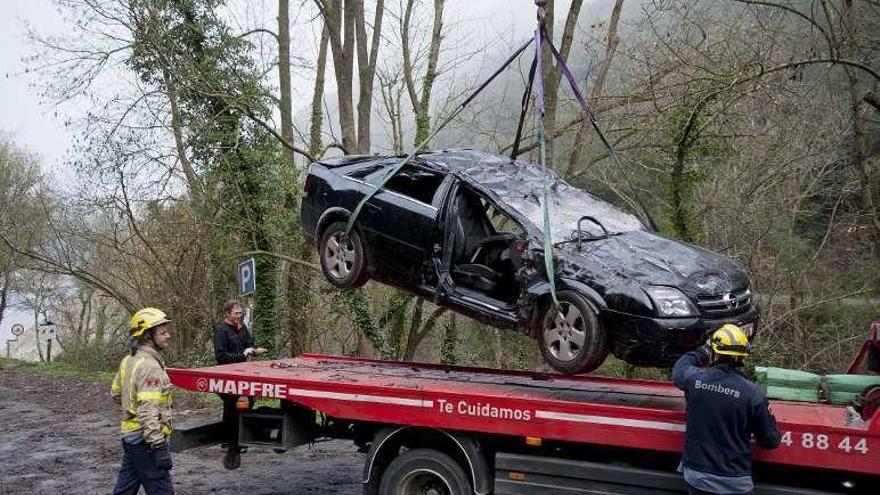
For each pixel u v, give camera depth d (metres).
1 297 32.47
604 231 6.41
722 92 10.18
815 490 4.91
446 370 7.82
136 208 17.23
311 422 7.14
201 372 7.04
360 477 8.24
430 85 16.19
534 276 5.95
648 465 5.45
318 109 17.52
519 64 14.15
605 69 14.16
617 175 13.84
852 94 11.38
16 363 22.59
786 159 13.62
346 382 6.35
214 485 7.93
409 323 17.19
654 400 5.98
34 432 10.96
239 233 15.98
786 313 12.55
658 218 13.27
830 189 14.27
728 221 13.45
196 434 6.96
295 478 8.20
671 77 11.32
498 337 15.04
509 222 6.79
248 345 9.10
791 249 14.21
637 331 5.41
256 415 6.97
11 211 26.95
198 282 17.81
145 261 18.33
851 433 4.60
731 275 5.91
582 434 5.32
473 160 7.20
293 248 15.91
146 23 14.25
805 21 12.67
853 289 13.99
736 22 12.25
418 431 6.12
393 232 7.00
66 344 24.03
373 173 7.44
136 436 5.58
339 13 15.51
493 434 5.85
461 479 5.86
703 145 11.53
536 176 7.21
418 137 15.82
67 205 18.12
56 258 21.28
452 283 6.64
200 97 14.95
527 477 5.62
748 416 4.58
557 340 5.80
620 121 12.78
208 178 15.41
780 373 6.17
